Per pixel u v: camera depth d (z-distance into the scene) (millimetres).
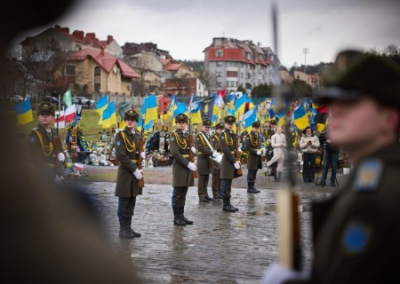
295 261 1300
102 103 21422
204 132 14391
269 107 31438
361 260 1146
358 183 1235
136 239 9172
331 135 1442
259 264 7707
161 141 25375
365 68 1379
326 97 1404
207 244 8992
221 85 102500
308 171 18047
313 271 1293
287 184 1312
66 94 19984
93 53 58812
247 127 24578
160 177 19797
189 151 10945
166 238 9383
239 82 103125
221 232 10109
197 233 9961
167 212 12281
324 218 1377
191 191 16625
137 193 9219
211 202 14273
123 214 9195
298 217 1308
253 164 16078
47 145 7867
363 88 1363
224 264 7641
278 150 18844
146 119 22422
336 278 1185
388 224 1143
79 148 21906
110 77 60688
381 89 1360
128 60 87750
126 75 66312
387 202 1160
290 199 1305
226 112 32312
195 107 23797
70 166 8219
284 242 1306
